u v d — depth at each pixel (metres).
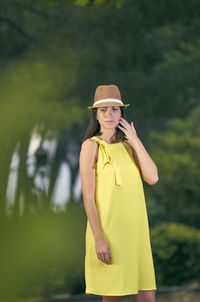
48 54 17.30
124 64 18.67
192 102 20.25
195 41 19.67
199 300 9.73
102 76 20.08
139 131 24.53
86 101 19.77
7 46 18.66
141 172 3.60
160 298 10.12
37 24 18.98
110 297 3.32
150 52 18.72
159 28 19.16
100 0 5.07
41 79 15.38
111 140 3.50
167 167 14.02
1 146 2.15
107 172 3.32
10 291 1.95
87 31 17.95
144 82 19.95
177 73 19.20
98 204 3.31
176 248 11.32
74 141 24.97
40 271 1.98
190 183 14.01
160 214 15.67
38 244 2.01
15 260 1.97
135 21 17.22
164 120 24.20
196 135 15.54
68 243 2.18
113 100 3.46
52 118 14.49
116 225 3.28
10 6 18.20
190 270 11.23
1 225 2.00
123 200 3.31
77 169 25.34
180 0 16.94
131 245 3.31
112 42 18.05
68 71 17.20
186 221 15.48
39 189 2.48
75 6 17.73
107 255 3.20
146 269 3.43
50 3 5.08
